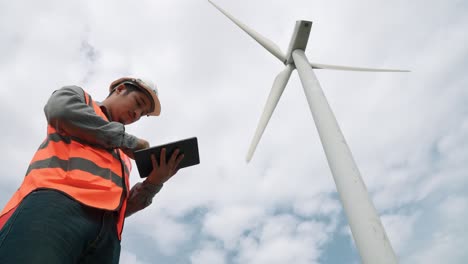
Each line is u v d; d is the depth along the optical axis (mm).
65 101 2947
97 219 2725
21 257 2068
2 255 2068
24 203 2381
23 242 2135
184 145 3643
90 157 2982
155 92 4105
